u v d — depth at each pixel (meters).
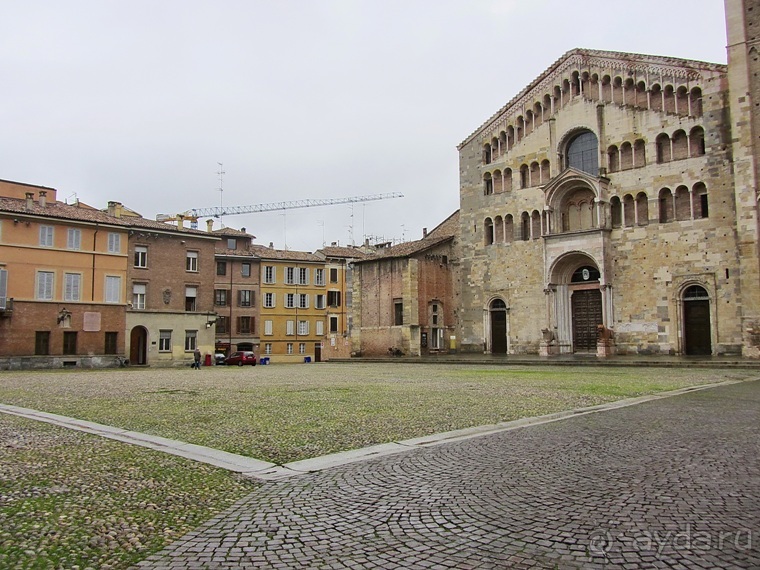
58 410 18.73
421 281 63.75
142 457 11.39
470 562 6.21
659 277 49.72
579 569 5.96
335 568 6.16
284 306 88.31
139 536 7.11
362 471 10.23
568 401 19.81
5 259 53.41
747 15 44.12
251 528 7.37
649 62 50.84
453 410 17.72
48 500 8.47
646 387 24.77
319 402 20.20
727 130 46.59
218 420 16.12
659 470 9.83
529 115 59.47
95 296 58.53
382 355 65.31
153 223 65.69
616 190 52.62
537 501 8.23
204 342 66.12
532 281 58.25
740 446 11.70
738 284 45.56
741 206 43.78
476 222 63.09
